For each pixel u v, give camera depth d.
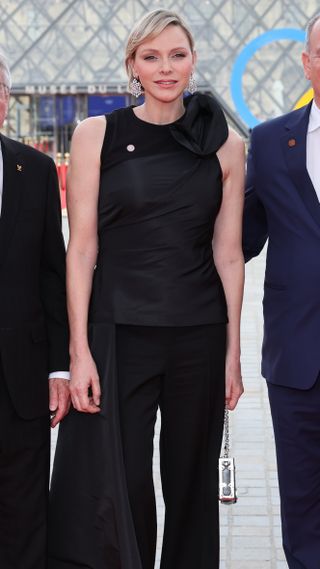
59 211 3.65
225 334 3.73
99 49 53.03
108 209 3.59
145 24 3.53
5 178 3.49
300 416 3.90
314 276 3.77
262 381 8.08
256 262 15.58
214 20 53.91
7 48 53.25
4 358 3.47
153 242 3.57
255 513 5.12
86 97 54.28
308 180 3.78
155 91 3.55
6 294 3.48
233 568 4.41
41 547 3.62
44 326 3.63
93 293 3.66
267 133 3.89
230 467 3.93
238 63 48.59
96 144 3.58
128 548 3.56
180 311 3.58
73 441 3.66
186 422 3.69
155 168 3.57
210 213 3.63
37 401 3.57
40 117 54.50
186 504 3.78
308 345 3.82
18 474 3.57
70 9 53.31
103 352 3.60
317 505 3.98
